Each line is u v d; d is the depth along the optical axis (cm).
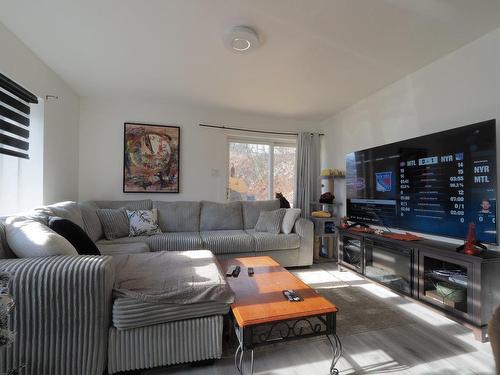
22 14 177
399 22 186
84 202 290
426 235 239
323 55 231
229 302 142
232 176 404
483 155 182
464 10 173
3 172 211
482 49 203
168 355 137
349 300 226
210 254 216
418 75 258
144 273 162
